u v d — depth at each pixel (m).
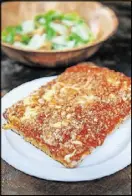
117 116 0.55
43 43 0.73
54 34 0.75
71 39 0.74
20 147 0.55
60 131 0.52
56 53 0.65
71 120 0.54
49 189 0.53
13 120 0.55
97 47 0.68
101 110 0.55
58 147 0.51
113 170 0.52
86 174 0.52
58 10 0.81
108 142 0.56
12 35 0.75
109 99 0.57
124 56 0.74
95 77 0.60
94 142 0.52
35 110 0.55
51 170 0.52
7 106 0.60
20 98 0.62
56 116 0.54
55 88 0.58
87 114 0.55
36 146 0.54
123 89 0.58
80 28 0.77
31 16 0.81
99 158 0.55
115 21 0.73
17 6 0.80
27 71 0.71
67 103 0.56
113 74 0.61
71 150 0.51
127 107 0.57
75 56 0.67
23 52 0.65
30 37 0.76
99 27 0.77
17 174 0.54
